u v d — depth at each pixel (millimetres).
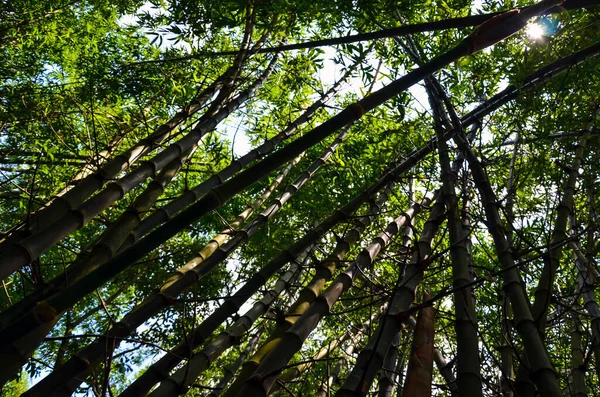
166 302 2812
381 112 4598
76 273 2291
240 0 3688
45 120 4766
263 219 3779
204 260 3479
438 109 2934
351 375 1727
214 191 2033
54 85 5645
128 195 5738
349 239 3141
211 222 5754
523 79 2914
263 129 5453
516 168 3789
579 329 3047
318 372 4965
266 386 1621
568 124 3395
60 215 2529
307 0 3621
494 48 3387
